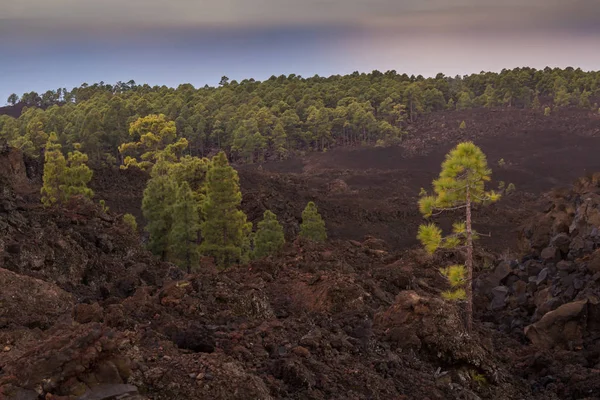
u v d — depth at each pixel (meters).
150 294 17.55
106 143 131.62
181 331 12.55
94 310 13.68
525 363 17.81
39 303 16.19
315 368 12.31
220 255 35.81
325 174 115.44
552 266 25.12
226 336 13.05
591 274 22.08
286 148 155.75
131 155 126.94
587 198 27.17
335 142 162.38
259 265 23.75
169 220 36.06
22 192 53.00
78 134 126.38
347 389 11.95
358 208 73.56
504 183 111.44
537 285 24.02
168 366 10.05
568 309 19.81
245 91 195.88
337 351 13.43
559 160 133.00
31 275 20.20
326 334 14.22
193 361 10.29
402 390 12.70
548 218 28.81
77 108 164.00
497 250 54.38
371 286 21.53
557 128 157.75
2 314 15.01
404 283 24.36
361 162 140.62
